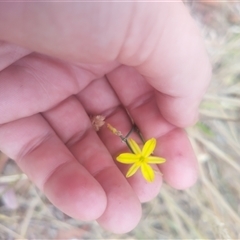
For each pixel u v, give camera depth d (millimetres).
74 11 58
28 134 97
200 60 79
